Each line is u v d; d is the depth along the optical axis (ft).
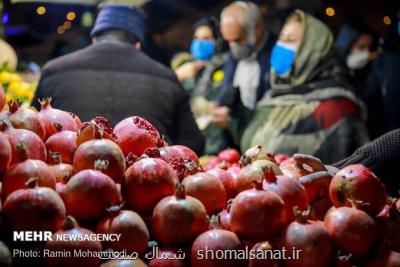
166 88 9.65
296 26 10.87
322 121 10.37
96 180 4.35
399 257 4.59
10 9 20.26
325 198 5.06
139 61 9.66
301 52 10.75
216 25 14.40
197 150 10.06
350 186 4.78
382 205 4.87
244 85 12.24
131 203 4.55
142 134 5.09
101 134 4.70
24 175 4.27
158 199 4.53
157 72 9.70
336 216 4.55
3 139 4.36
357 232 4.49
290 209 4.59
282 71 10.90
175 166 4.91
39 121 5.01
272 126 10.76
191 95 13.62
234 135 12.19
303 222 4.45
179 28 18.43
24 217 4.07
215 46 14.25
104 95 9.32
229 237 4.33
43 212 4.10
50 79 9.49
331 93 10.52
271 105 10.95
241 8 12.32
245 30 12.23
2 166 4.33
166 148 5.18
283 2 12.89
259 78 12.16
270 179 4.70
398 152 6.41
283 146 10.52
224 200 4.79
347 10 15.85
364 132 10.44
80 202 4.30
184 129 9.95
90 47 9.68
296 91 10.76
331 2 15.78
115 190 4.41
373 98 13.25
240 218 4.40
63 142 4.91
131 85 9.43
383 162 6.41
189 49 18.56
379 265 4.56
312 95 10.59
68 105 9.29
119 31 9.79
